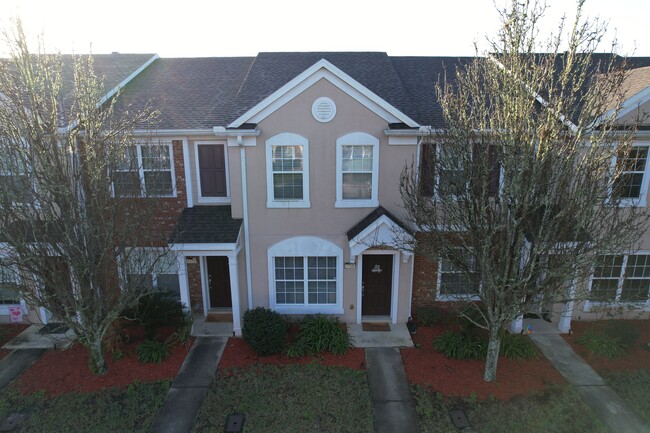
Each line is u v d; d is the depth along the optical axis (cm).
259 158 1159
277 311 1255
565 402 909
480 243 847
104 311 1008
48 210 848
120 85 1352
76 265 892
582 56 899
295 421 851
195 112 1272
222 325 1260
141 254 1016
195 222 1212
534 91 798
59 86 887
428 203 1021
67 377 1005
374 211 1185
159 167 1248
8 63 1009
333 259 1241
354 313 1262
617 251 847
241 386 962
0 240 876
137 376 1006
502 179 877
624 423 851
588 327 1240
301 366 1043
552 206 811
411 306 1288
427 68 1523
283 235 1215
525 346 1088
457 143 845
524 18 784
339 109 1123
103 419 860
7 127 828
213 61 1645
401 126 1129
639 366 1051
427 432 826
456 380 987
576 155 809
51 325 1254
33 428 835
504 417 863
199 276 1304
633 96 1070
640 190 1187
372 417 867
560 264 806
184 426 841
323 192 1183
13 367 1052
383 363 1059
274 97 1104
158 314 1118
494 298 937
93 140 885
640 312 1287
